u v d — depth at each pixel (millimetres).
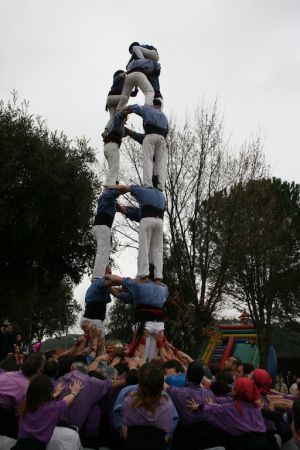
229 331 29031
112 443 5316
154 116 9047
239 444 4820
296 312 28375
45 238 17953
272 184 26766
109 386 5281
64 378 5125
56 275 19625
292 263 26438
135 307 8305
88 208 18625
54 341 44500
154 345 8055
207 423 5078
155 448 4367
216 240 20734
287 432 5727
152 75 9898
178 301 19891
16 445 4324
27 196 17219
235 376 6871
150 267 8703
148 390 4473
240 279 25203
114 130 9633
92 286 8773
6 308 22547
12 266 18484
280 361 32469
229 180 21000
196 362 5336
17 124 17828
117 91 10016
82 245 19234
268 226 23266
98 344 8500
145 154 8953
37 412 4379
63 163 18062
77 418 4918
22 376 4992
